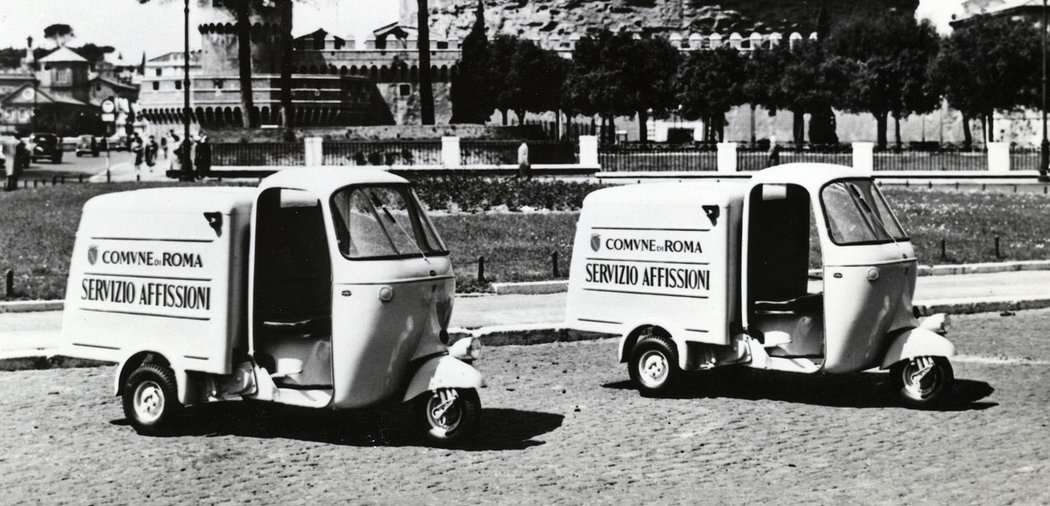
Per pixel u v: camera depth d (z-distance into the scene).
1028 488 7.27
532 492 7.33
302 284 8.92
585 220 11.12
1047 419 9.34
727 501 7.08
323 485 7.54
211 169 46.19
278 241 8.88
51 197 34.41
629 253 10.81
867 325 9.91
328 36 105.75
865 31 80.88
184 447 8.59
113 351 9.22
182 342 8.89
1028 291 17.75
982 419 9.41
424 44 59.44
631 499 7.15
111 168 60.97
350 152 48.84
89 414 9.74
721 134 85.56
